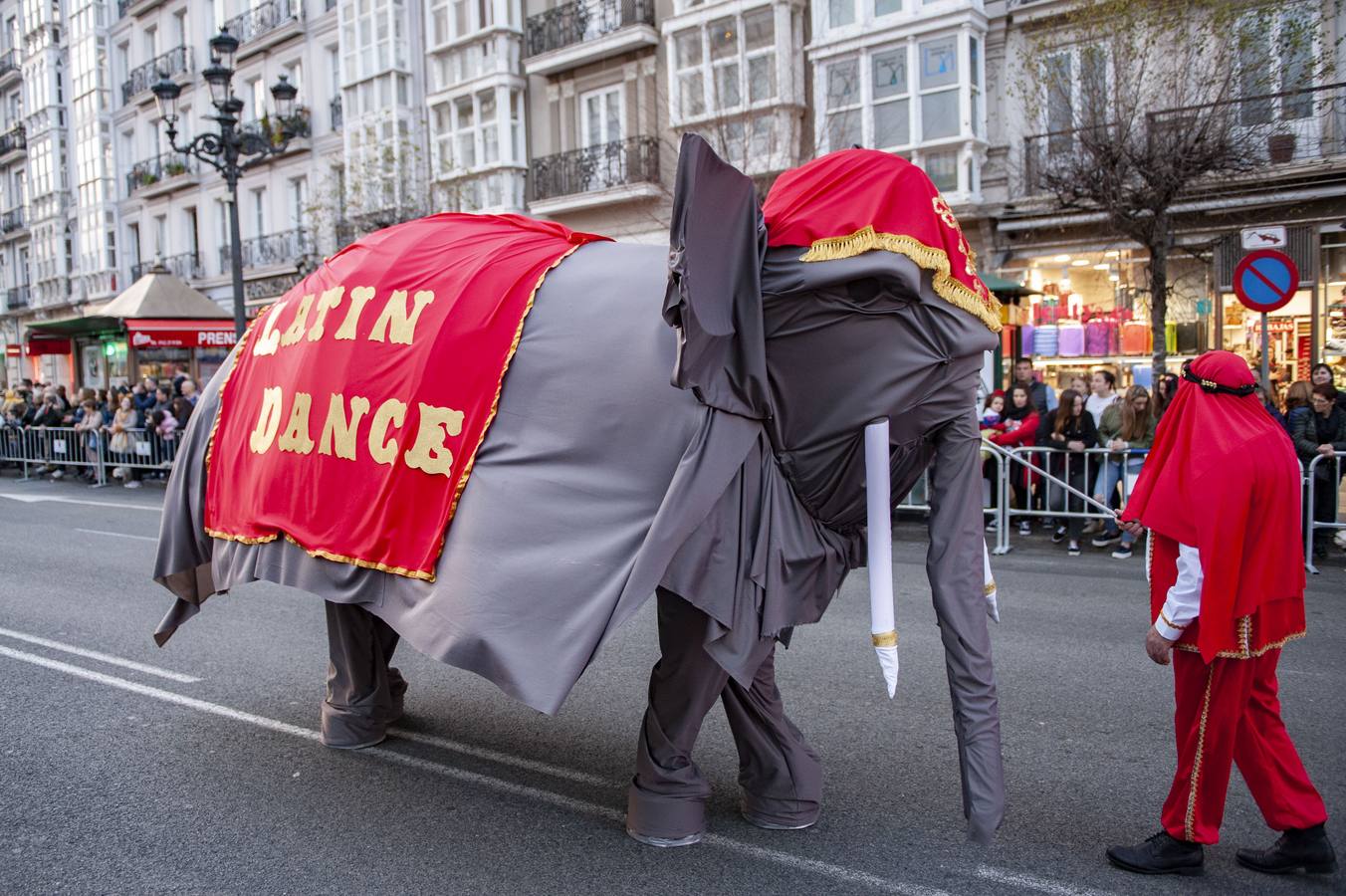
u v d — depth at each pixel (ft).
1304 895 10.88
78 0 120.98
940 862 11.73
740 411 10.65
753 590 10.82
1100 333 49.01
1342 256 43.47
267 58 94.58
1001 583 26.81
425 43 78.64
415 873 11.67
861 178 10.61
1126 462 30.96
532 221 13.93
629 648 21.06
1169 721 16.20
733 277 10.36
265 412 14.71
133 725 16.76
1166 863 11.29
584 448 11.29
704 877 11.46
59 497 50.88
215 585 15.24
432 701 17.88
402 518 12.41
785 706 17.19
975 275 10.92
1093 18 38.11
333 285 14.43
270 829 12.85
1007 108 52.31
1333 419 29.48
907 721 16.44
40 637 22.44
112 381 87.10
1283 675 18.49
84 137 122.11
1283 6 36.06
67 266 129.29
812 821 12.75
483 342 12.25
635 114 67.46
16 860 12.10
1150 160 35.63
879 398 10.56
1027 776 14.15
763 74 58.03
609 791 13.93
